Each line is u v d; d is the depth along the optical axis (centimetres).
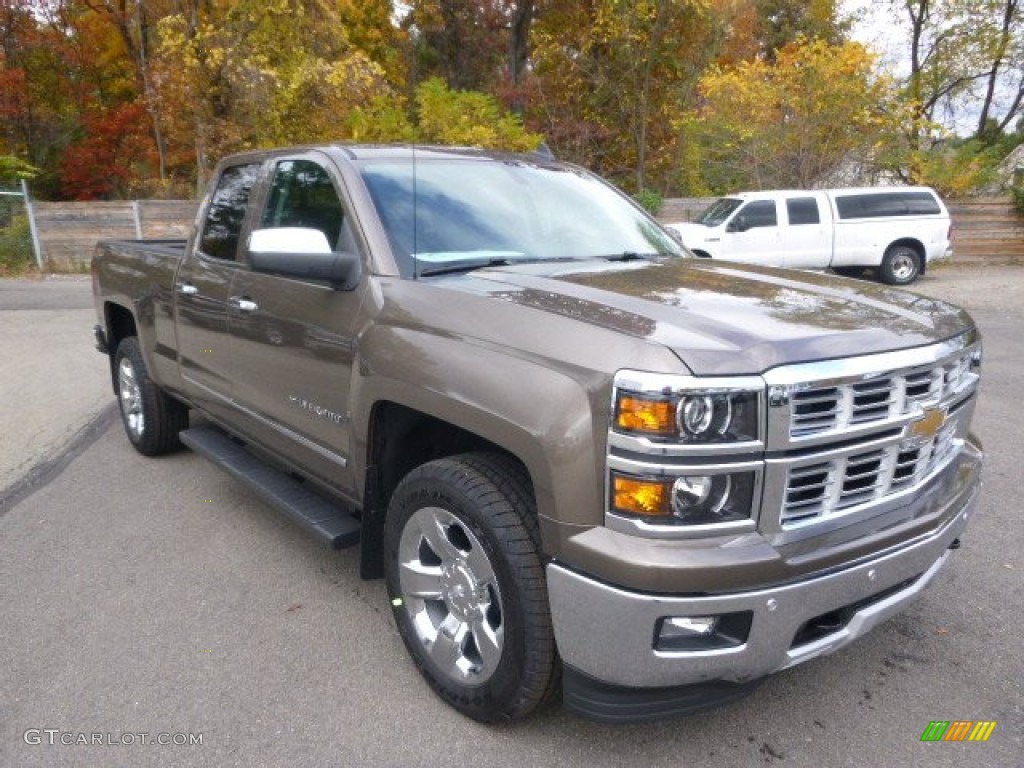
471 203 361
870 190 1642
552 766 266
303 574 400
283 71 1911
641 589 223
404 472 323
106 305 576
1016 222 2042
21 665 322
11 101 2392
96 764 267
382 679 314
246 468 418
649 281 304
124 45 2627
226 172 451
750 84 2078
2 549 427
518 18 2731
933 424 264
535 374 244
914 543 261
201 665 323
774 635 232
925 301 305
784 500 231
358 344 312
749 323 247
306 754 272
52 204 1775
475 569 268
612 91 2341
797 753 272
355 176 348
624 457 223
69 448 594
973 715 292
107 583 390
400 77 2942
